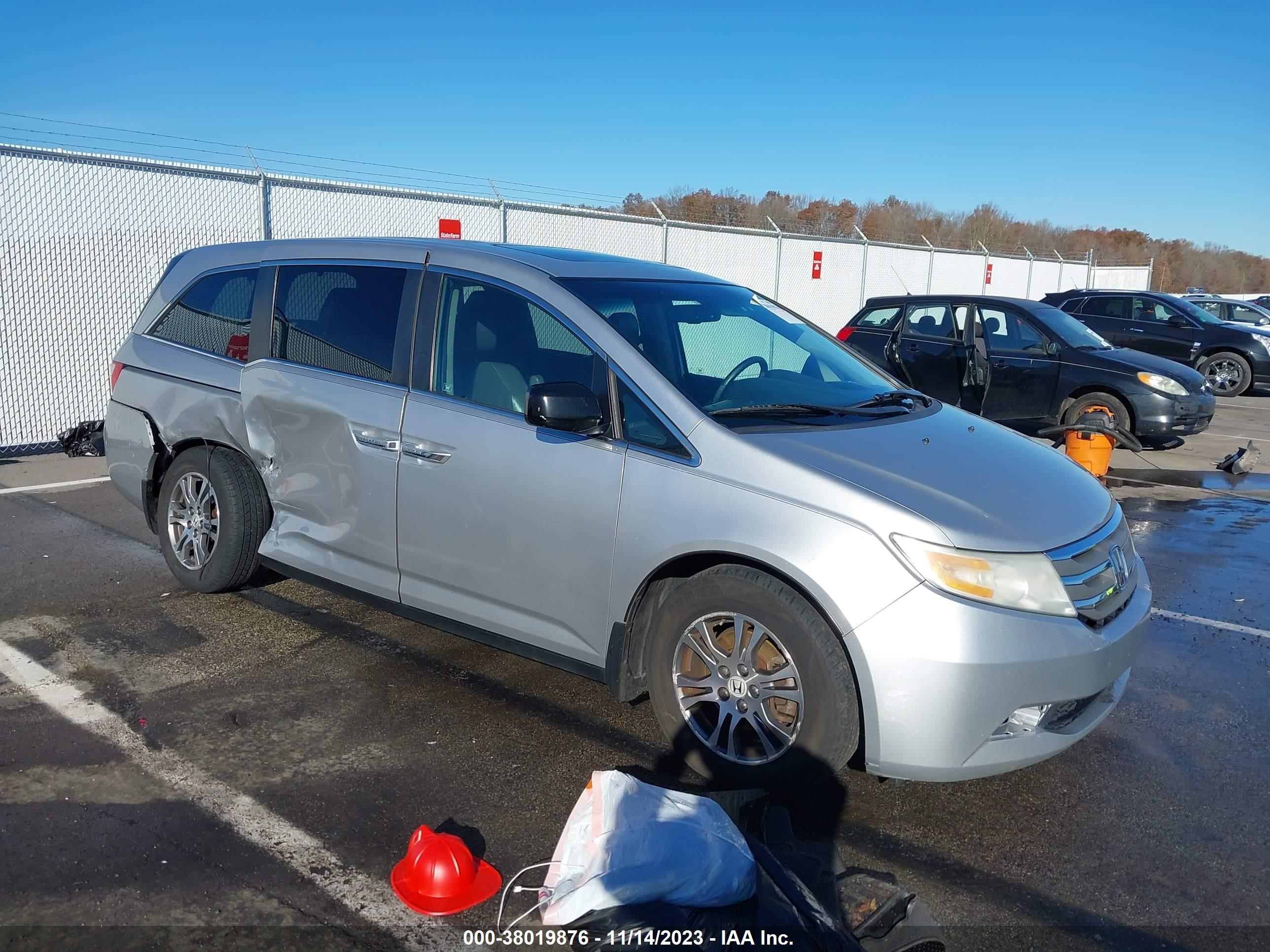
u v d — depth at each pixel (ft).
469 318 12.72
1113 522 11.19
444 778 10.84
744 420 11.00
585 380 11.58
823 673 9.76
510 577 11.85
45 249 29.25
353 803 10.27
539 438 11.54
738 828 8.77
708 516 10.28
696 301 13.55
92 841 9.39
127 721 11.92
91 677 13.16
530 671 13.91
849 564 9.53
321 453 13.69
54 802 10.05
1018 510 10.22
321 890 8.83
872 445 11.00
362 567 13.52
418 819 10.01
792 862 8.69
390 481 12.84
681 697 10.85
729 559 10.57
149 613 15.56
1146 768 11.69
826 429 11.22
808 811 10.51
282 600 16.37
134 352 16.57
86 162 29.76
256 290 15.10
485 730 12.00
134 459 16.38
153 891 8.71
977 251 75.41
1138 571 11.55
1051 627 9.54
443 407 12.43
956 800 10.82
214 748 11.34
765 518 9.98
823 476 9.96
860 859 9.64
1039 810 10.67
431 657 14.25
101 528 20.57
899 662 9.32
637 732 12.09
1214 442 39.27
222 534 15.14
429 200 39.32
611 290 12.66
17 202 28.53
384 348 13.32
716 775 10.66
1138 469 32.37
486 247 13.48
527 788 10.66
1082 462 29.25
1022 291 81.97
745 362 12.94
